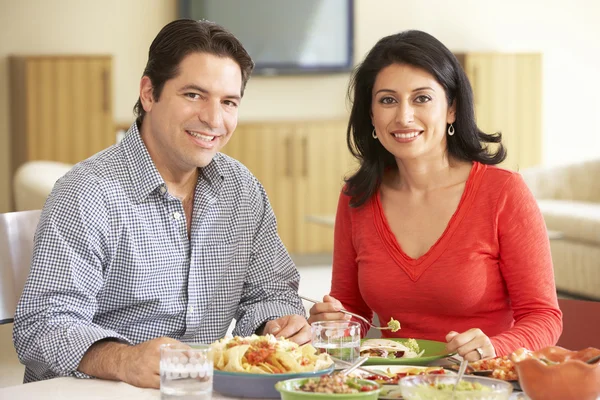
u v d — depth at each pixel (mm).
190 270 2830
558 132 12758
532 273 2984
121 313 2766
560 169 9898
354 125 3275
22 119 10891
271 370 2139
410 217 3150
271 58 11961
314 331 2326
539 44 12641
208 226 2883
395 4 12242
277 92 12141
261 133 11422
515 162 12094
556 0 12633
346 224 3332
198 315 2855
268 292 3057
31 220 3023
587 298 8438
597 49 12758
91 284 2637
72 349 2391
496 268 3049
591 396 1912
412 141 3068
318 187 11586
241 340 2236
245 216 3016
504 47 12531
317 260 11781
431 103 3066
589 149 12859
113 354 2342
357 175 3268
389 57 3088
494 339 2695
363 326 3275
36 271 2566
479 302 3031
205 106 2709
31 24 11250
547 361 2049
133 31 11523
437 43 3100
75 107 10875
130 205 2715
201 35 2701
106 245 2674
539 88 12070
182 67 2693
